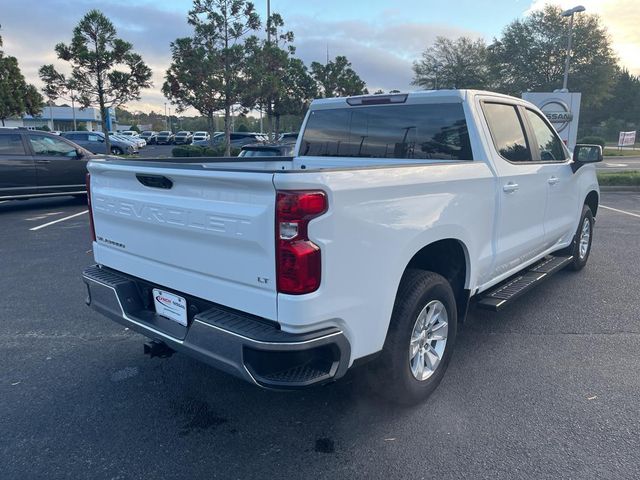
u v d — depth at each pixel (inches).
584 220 248.7
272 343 99.0
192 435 126.5
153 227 124.5
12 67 1194.0
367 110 182.2
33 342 180.4
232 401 142.1
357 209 106.0
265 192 99.4
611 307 212.1
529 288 181.5
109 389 148.5
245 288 106.2
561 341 179.2
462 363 162.7
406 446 121.1
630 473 110.9
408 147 172.7
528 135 188.2
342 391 146.3
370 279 111.3
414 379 132.7
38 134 467.2
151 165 125.2
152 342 136.7
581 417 132.1
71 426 130.2
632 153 1640.0
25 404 140.3
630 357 166.6
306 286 98.8
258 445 122.4
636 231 366.0
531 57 1913.1
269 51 779.4
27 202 530.9
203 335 109.6
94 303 143.9
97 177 144.3
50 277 258.8
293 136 978.1
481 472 111.8
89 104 748.0
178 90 778.8
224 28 754.8
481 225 150.9
